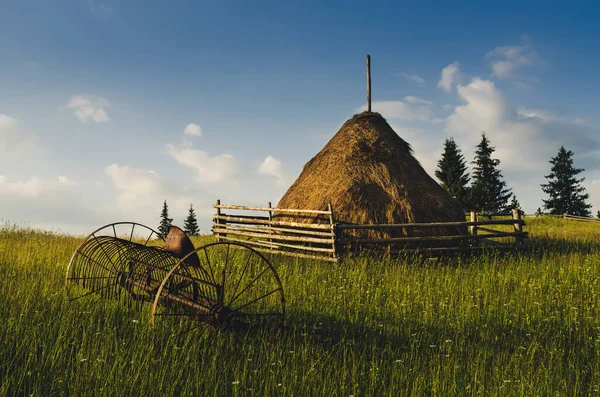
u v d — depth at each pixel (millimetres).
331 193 14586
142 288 7559
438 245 14070
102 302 7645
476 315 7973
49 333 6141
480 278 10750
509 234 14641
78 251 8445
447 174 51000
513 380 5473
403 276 10633
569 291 9625
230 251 13352
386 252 12875
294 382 5102
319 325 7383
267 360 5742
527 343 6797
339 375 5477
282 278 10164
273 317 7562
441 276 10891
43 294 7891
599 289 9789
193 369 5344
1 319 6422
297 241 14094
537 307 8492
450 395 5031
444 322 7672
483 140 51250
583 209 56656
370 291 9234
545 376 5555
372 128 16438
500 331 7434
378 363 5906
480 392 5070
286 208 15688
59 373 5062
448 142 51625
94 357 5434
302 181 16297
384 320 7715
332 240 12672
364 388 5195
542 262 12594
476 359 6043
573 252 14625
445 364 5949
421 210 14555
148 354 5414
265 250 14453
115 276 8086
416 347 6555
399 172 15445
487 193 49219
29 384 4773
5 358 5371
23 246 13734
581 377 5715
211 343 6148
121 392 4594
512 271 11328
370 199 14312
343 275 10805
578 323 7688
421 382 5285
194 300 6762
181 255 8148
